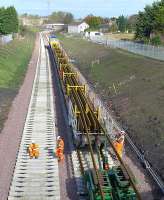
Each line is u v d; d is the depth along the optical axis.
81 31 160.25
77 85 33.25
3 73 48.25
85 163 21.27
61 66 45.72
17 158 22.22
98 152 20.72
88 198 17.64
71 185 19.22
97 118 23.20
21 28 125.88
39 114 31.61
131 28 143.88
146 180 19.66
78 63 66.44
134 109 31.12
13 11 96.44
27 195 18.09
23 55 74.00
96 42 90.50
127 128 27.80
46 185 19.12
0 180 19.50
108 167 19.33
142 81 38.22
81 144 21.92
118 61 53.53
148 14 73.94
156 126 25.81
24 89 41.84
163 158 21.41
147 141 24.36
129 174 16.95
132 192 16.28
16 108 33.34
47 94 39.66
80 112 24.52
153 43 65.75
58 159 22.19
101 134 21.41
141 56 54.97
